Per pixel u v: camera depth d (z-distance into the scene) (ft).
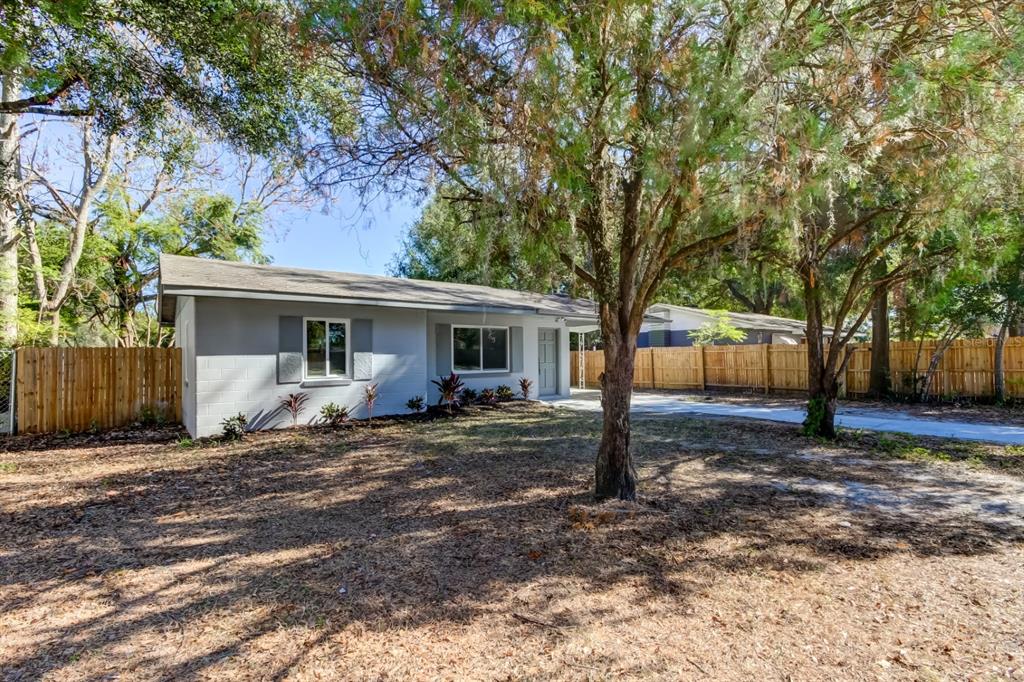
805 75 13.20
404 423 35.29
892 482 19.76
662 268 16.66
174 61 21.09
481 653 8.95
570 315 47.65
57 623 9.95
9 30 17.75
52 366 32.96
